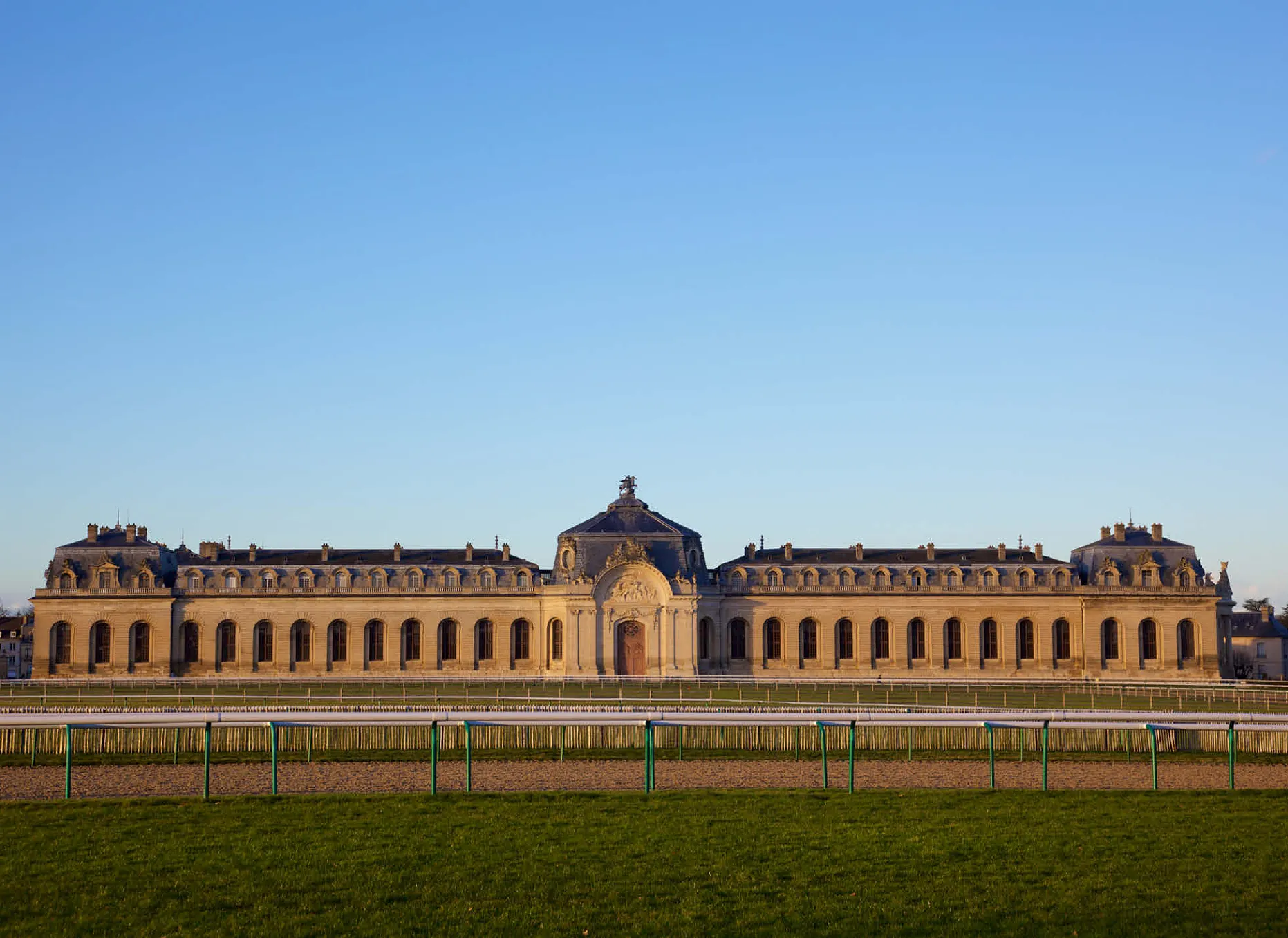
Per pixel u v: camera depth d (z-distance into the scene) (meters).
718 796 76.88
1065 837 65.69
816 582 198.75
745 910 53.72
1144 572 199.38
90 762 97.44
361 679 174.50
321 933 50.91
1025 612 199.00
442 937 50.53
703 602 195.88
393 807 72.88
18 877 58.16
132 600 194.50
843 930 51.56
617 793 77.94
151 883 57.31
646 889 56.38
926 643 198.38
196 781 88.25
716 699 142.00
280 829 67.25
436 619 196.75
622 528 197.12
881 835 66.00
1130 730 101.50
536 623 196.25
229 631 196.00
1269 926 52.00
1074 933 51.34
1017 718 93.25
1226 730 95.38
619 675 190.88
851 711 128.25
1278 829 67.75
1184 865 60.38
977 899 55.19
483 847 63.19
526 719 83.31
